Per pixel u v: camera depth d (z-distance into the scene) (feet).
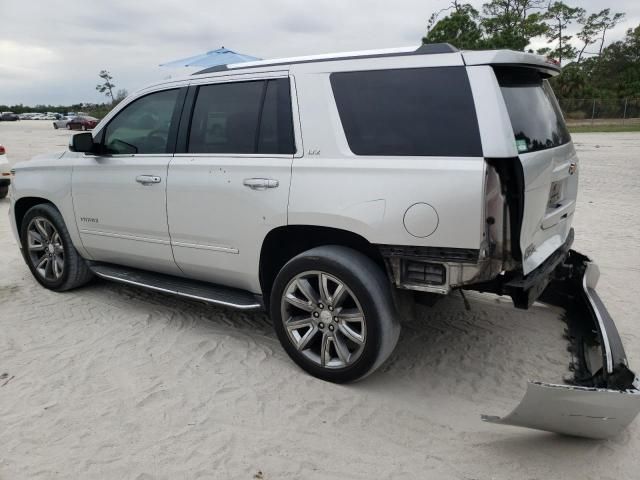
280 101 11.54
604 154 62.95
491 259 9.77
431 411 10.61
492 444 9.61
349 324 10.96
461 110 9.65
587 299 11.94
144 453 9.29
